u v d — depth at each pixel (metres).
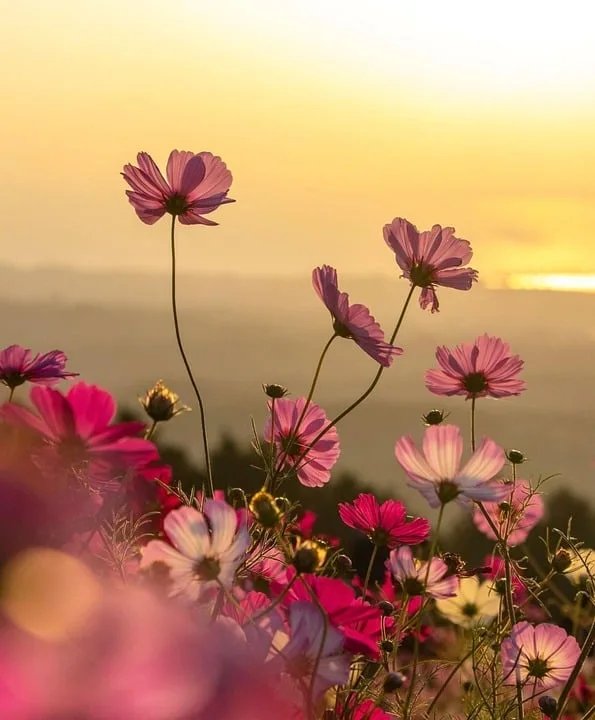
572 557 1.38
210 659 0.54
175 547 1.04
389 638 1.25
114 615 0.55
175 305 1.22
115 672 0.52
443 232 1.43
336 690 1.11
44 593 0.57
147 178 1.41
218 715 0.53
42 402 1.01
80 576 0.60
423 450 1.14
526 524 1.46
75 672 0.52
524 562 1.47
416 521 1.32
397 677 1.09
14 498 0.71
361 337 1.29
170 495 1.19
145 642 0.53
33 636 0.53
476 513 1.42
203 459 1.21
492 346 1.41
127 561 1.11
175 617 0.56
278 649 0.99
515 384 1.41
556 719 1.20
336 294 1.29
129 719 0.51
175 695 0.52
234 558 1.05
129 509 1.12
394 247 1.43
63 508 0.74
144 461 1.02
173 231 1.40
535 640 1.27
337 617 1.05
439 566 1.25
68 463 1.01
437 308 1.45
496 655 1.31
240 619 1.03
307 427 1.37
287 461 1.36
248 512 1.17
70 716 0.51
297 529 1.30
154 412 1.11
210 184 1.42
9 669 0.51
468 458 1.14
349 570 1.28
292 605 1.01
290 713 0.93
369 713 1.10
